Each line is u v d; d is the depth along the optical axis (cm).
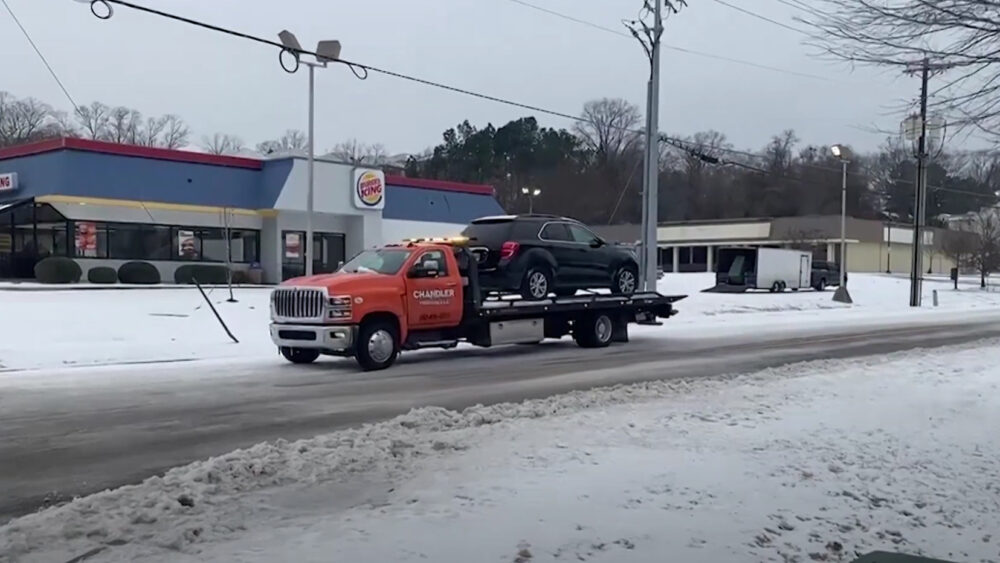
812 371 1328
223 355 1744
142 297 2675
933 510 626
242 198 3631
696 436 801
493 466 670
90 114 7525
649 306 1998
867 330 2417
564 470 657
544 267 1773
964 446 817
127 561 464
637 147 9119
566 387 1248
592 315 1875
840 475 695
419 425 850
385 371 1464
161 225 3509
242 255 3791
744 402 1003
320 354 1609
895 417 942
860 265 6881
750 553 507
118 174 3262
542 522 532
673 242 7631
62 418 991
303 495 596
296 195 3638
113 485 688
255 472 653
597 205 9069
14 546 487
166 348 1762
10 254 3319
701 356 1697
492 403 1098
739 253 4278
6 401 1118
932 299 4197
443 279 1585
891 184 3095
